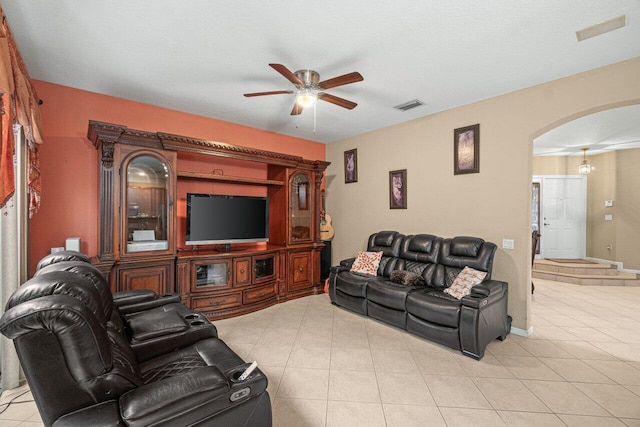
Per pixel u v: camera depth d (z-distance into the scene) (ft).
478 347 8.59
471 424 6.05
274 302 13.98
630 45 7.79
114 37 7.47
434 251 12.08
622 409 6.49
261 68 9.10
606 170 20.58
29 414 6.38
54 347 3.27
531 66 8.95
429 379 7.68
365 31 7.23
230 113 13.05
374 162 15.85
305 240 15.62
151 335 6.23
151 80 9.87
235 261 12.37
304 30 7.20
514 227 10.72
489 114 11.38
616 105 8.92
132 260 10.05
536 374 7.91
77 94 10.40
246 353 9.06
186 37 7.49
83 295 3.74
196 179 13.20
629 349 9.36
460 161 12.19
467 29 7.14
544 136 16.76
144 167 10.73
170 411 3.57
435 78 9.75
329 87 8.51
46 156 9.83
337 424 6.04
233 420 4.13
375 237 14.48
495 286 9.65
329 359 8.72
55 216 9.95
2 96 4.92
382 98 11.44
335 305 13.88
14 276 7.25
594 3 6.26
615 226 19.98
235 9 6.44
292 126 15.10
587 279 17.69
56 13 6.51
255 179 13.93
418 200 13.78
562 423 6.07
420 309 9.92
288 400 6.81
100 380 3.54
